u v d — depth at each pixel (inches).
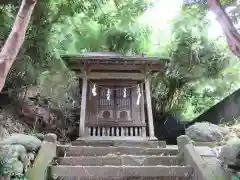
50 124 354.9
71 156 224.4
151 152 236.1
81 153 229.6
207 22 399.9
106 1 392.2
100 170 184.9
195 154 204.2
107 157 210.2
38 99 380.8
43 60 364.8
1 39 305.1
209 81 436.5
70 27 408.8
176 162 215.0
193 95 447.8
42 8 336.2
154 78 443.5
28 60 332.5
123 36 418.3
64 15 371.2
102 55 329.4
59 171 182.7
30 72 340.2
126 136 315.6
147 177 189.8
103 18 380.5
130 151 235.5
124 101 336.8
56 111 378.6
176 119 466.9
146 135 331.9
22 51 323.6
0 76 151.8
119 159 210.5
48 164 191.0
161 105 460.1
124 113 330.0
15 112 323.6
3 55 157.8
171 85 445.1
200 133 286.0
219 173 179.6
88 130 316.2
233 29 145.9
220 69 421.7
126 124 320.8
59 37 399.9
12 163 156.9
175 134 453.1
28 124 328.5
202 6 361.7
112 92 340.8
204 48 418.9
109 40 424.2
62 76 426.3
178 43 425.4
